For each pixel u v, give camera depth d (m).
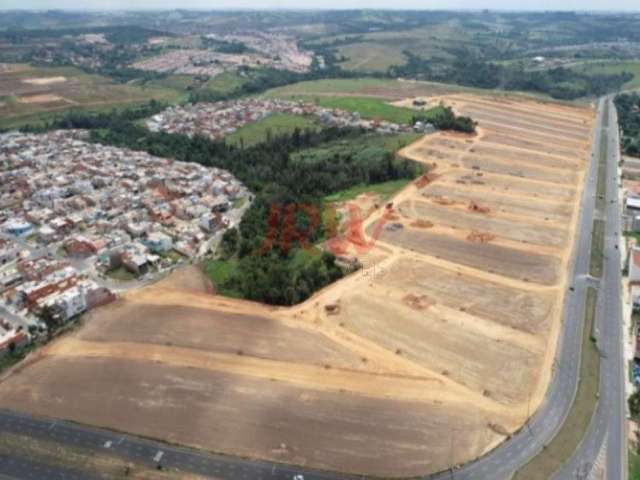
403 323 154.75
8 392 126.62
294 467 106.50
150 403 122.75
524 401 125.31
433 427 116.62
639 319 160.12
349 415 119.38
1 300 165.38
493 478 104.75
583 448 112.62
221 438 113.25
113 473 105.62
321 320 155.25
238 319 155.00
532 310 163.75
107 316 156.38
